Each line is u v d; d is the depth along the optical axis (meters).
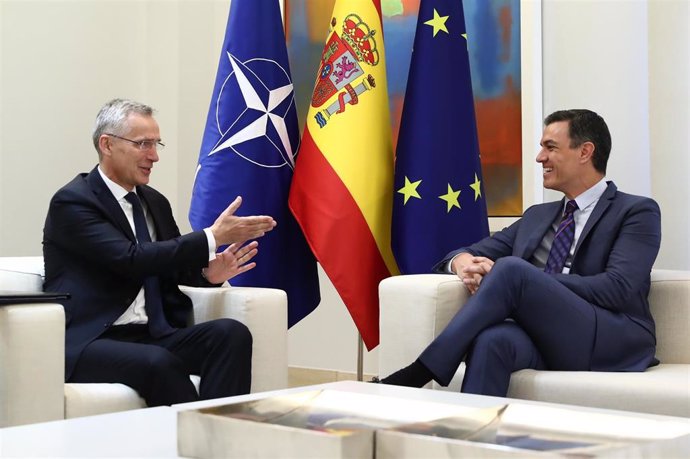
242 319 2.54
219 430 1.16
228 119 3.19
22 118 4.30
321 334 4.38
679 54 3.30
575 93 3.58
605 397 2.20
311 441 1.09
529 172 3.76
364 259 3.12
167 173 4.70
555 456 1.01
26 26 4.32
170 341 2.52
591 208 2.77
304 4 4.29
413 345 2.53
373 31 3.24
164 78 4.73
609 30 3.48
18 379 2.02
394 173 3.25
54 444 1.25
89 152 4.60
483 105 3.85
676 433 1.22
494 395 2.34
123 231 2.60
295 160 3.31
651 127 3.37
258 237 2.86
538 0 3.68
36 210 4.36
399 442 1.10
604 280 2.55
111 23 4.66
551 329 2.48
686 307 2.62
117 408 2.24
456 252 2.88
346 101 3.18
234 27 3.25
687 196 3.30
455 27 3.26
